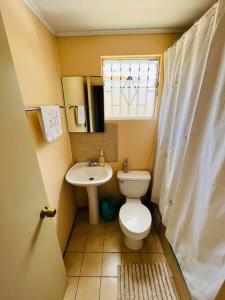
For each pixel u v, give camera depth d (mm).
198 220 989
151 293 1366
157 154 1868
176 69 1377
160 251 1750
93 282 1456
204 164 944
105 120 1934
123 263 1621
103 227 2080
